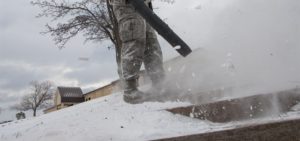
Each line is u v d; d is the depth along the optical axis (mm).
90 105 7375
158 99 5828
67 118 5797
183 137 3078
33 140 4730
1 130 7648
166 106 5137
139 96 5973
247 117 3881
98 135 4191
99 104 6879
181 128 3908
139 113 5035
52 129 4992
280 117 3355
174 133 3604
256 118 3807
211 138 2957
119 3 6160
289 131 2742
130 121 4652
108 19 12727
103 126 4629
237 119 3949
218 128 3322
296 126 2729
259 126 2838
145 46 6469
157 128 4117
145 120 4555
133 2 4957
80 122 5125
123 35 6133
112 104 6211
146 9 4965
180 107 4539
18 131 6281
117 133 4156
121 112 5336
